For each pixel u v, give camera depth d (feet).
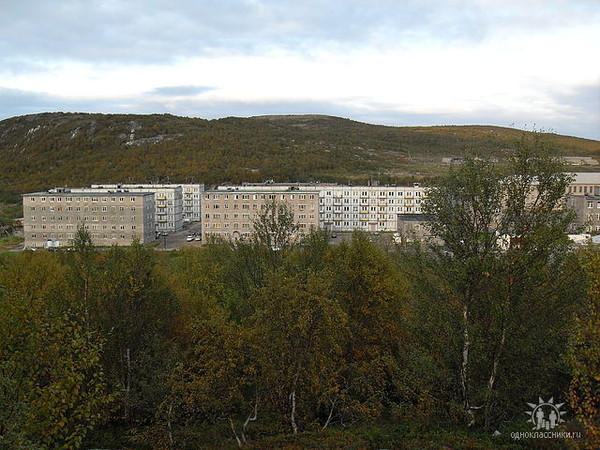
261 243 112.98
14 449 40.63
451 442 60.03
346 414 77.20
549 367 60.70
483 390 60.90
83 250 93.09
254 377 64.90
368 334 86.58
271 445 64.44
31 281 111.24
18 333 48.03
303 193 332.80
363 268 86.48
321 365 66.33
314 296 61.41
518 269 60.54
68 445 47.91
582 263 54.49
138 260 86.07
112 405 79.10
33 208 336.29
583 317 56.54
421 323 67.82
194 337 66.74
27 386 47.37
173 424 76.64
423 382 66.44
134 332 82.43
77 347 53.16
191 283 137.28
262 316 63.31
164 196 403.54
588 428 46.09
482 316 64.39
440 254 65.87
